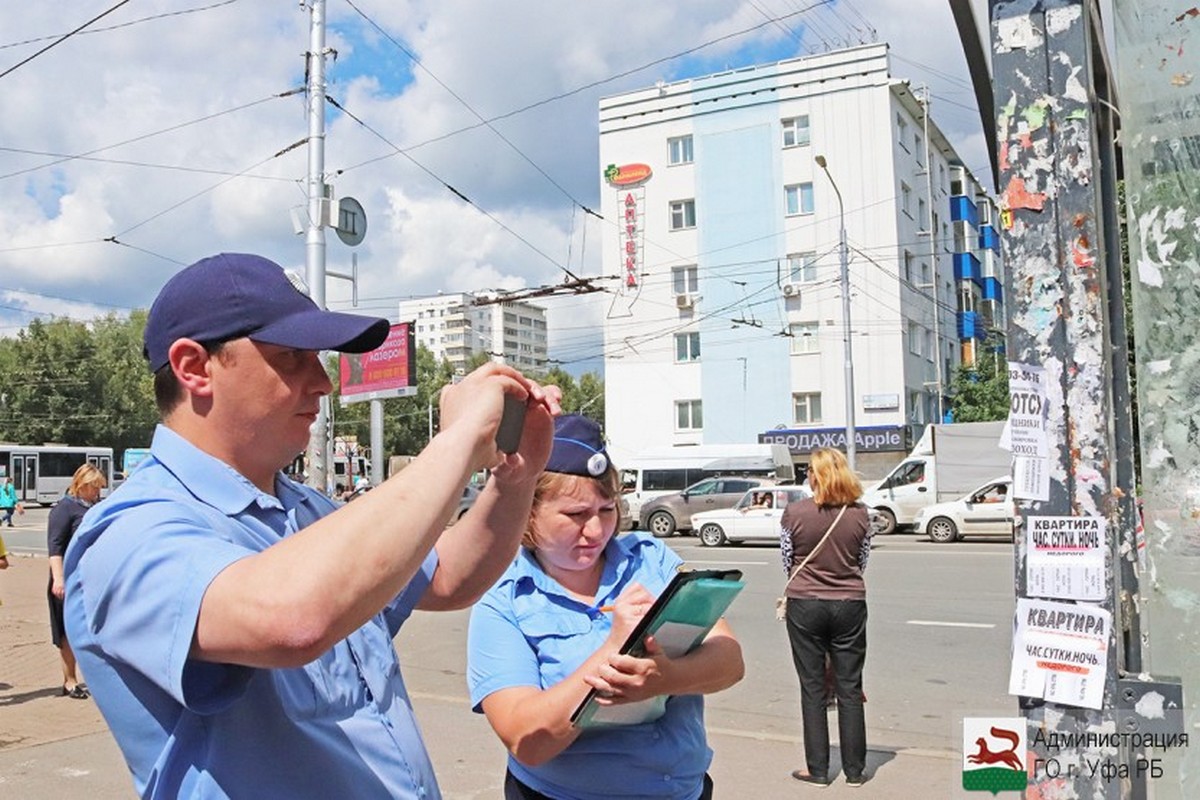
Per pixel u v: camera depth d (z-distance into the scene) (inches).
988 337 1539.1
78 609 56.4
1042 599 61.3
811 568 194.1
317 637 46.8
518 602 90.6
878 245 1246.9
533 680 86.8
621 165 1370.6
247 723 55.5
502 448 63.6
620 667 76.1
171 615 49.8
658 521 895.1
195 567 50.6
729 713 254.4
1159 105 63.9
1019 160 62.4
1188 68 63.1
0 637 383.6
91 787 190.1
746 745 219.5
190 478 59.6
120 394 2251.5
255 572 48.4
